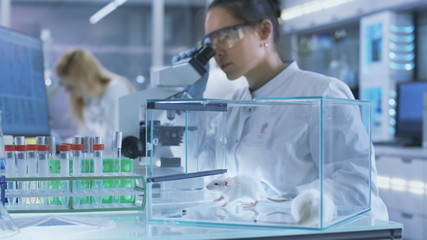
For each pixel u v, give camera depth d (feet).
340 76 14.01
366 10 12.07
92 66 12.16
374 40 12.30
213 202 3.72
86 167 4.19
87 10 20.39
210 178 3.80
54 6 20.04
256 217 3.42
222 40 5.14
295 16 14.26
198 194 3.70
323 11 13.23
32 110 6.20
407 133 11.63
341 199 3.46
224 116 4.01
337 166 3.44
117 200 4.25
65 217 3.63
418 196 9.65
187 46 21.02
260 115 3.88
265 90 5.41
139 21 20.94
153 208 3.54
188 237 3.05
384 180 10.53
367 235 3.34
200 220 3.38
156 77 5.08
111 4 20.65
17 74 5.92
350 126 3.57
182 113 3.77
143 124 5.32
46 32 19.98
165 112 3.69
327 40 14.39
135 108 5.03
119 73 20.81
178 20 20.98
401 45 12.07
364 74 12.65
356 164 3.69
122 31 20.80
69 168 4.16
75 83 12.16
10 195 3.81
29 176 4.00
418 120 11.35
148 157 3.55
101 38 20.61
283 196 3.51
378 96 12.25
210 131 3.96
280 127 3.62
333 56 14.28
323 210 3.22
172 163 3.69
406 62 12.17
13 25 19.71
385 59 11.95
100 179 4.00
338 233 3.28
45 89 6.72
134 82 20.95
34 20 19.89
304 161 3.47
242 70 5.25
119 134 4.36
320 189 3.23
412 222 9.79
